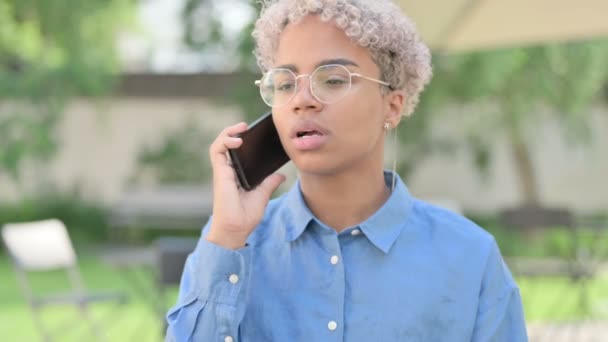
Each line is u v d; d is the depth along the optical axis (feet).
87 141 46.65
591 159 46.19
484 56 33.14
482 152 40.47
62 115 42.63
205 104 45.80
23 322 24.16
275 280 4.83
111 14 39.93
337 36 4.51
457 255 4.83
